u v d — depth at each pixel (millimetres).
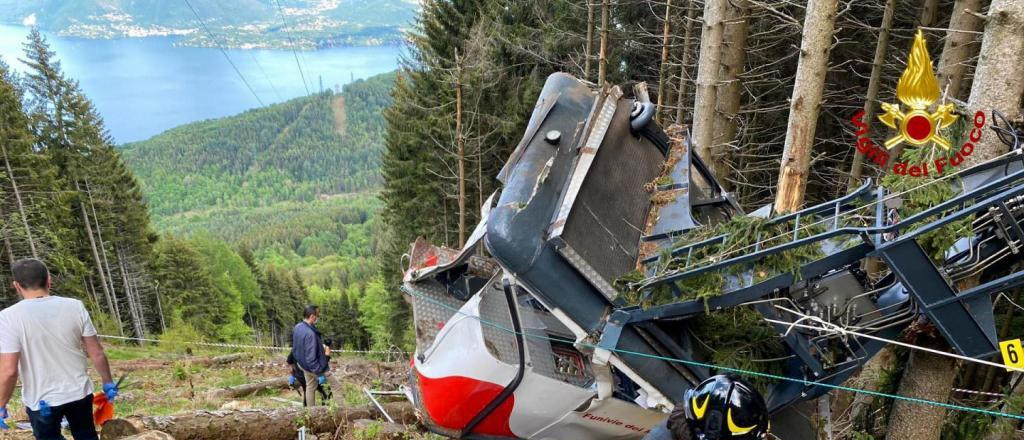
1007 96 3959
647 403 4527
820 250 3752
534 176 4289
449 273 5992
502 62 23094
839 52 15578
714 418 2010
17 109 35625
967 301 3447
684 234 4438
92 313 27234
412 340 20156
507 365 4875
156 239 52312
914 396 4246
